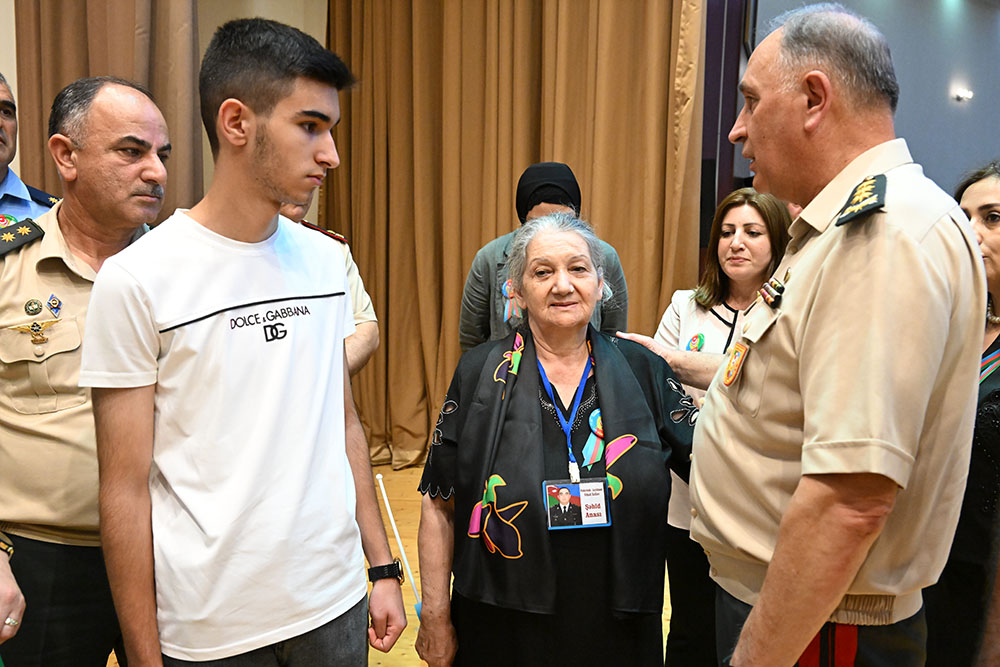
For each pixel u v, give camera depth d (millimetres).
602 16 3693
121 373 1061
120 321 1054
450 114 4324
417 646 1570
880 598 1038
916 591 1090
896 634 1057
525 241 1582
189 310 1087
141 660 1109
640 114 3750
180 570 1088
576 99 3926
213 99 1083
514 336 1605
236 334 1117
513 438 1460
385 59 4566
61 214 1554
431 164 4531
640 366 1582
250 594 1103
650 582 1417
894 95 1056
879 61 1034
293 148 1071
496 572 1416
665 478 1452
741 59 3773
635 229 3818
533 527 1393
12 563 1447
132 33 3729
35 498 1442
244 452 1111
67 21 4027
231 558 1091
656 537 1432
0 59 4121
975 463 1346
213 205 1137
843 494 919
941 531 1035
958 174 3539
